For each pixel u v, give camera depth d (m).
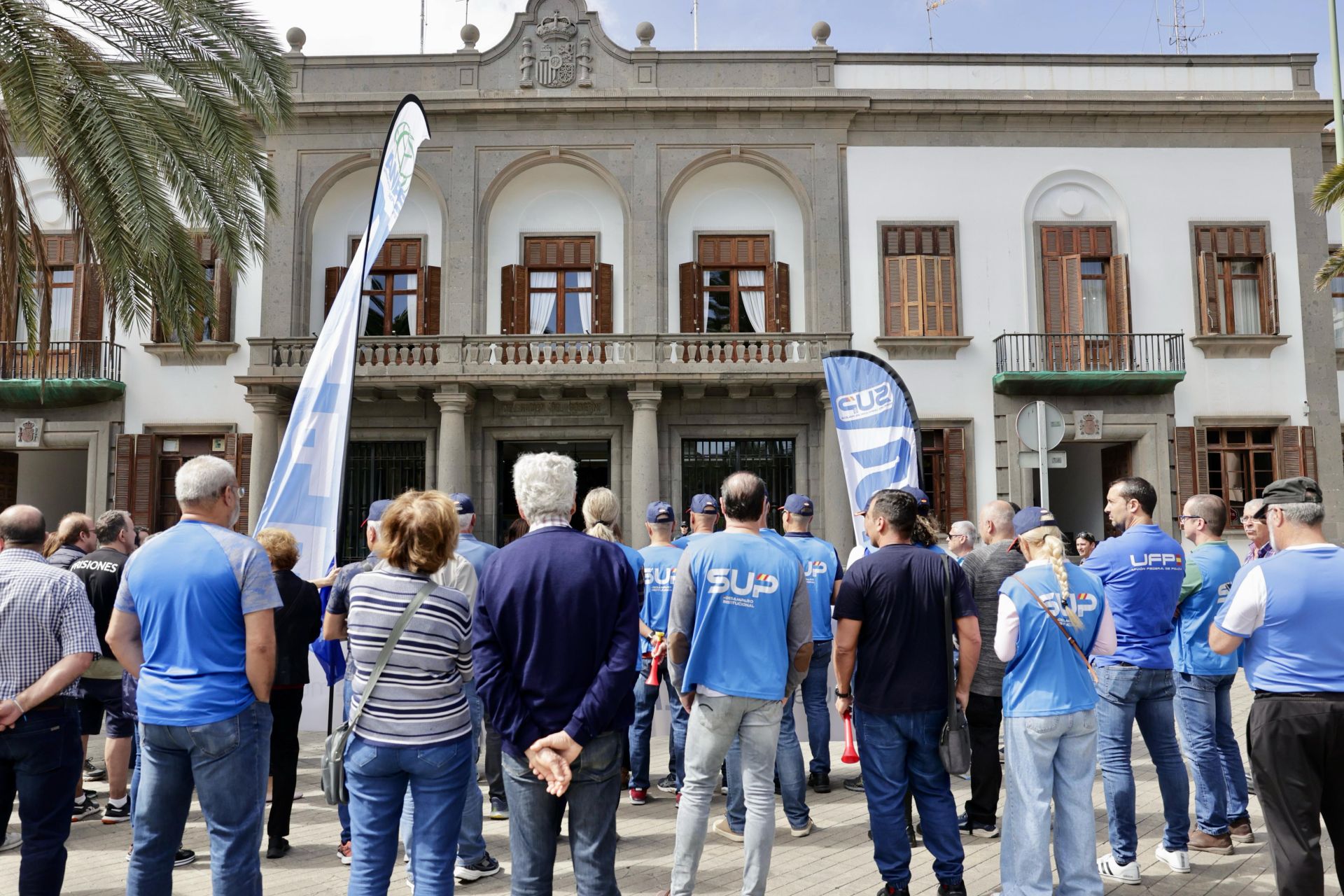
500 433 16.98
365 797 3.35
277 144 17.20
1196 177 17.47
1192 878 4.76
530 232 17.67
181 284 9.80
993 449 16.94
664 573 6.35
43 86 8.20
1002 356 16.97
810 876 4.89
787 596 4.31
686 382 16.25
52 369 16.77
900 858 4.28
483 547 5.58
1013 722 4.18
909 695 4.27
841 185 17.33
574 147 17.23
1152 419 16.84
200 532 3.84
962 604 4.36
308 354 16.31
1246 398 17.02
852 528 16.20
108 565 6.09
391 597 3.43
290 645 5.29
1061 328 17.16
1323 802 3.67
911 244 17.30
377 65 17.38
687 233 17.73
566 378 16.03
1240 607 3.82
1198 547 5.43
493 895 4.63
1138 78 17.64
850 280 17.22
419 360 16.19
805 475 16.89
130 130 8.80
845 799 6.42
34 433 16.72
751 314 17.69
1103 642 4.24
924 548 4.54
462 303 16.91
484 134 17.25
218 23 9.88
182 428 16.80
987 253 17.28
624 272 17.42
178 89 9.77
